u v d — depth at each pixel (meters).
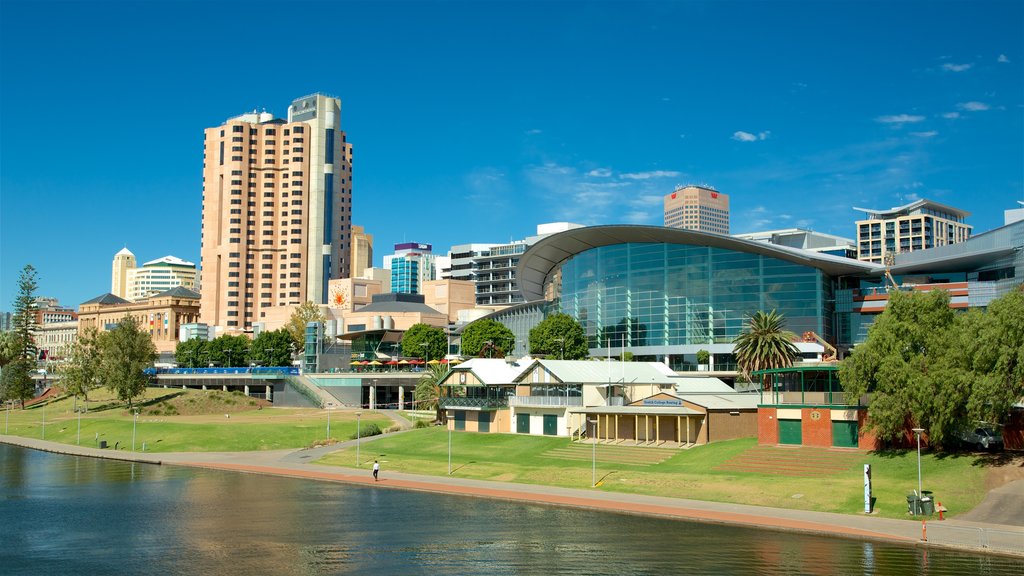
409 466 105.44
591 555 59.09
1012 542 58.31
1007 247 157.00
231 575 55.97
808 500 73.56
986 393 69.75
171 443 133.88
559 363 121.62
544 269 198.50
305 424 150.38
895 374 77.94
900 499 70.62
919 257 177.00
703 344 157.12
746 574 53.22
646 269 165.75
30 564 59.22
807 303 151.75
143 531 69.75
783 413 92.75
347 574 55.84
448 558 59.31
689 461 92.00
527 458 103.88
